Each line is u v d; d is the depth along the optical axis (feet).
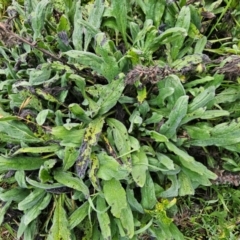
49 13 5.95
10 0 6.83
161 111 5.49
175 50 5.62
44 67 5.27
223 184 5.83
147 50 5.46
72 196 5.35
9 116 5.21
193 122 5.71
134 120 5.22
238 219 5.80
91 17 5.63
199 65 5.33
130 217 5.19
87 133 5.14
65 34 5.57
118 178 5.03
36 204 5.40
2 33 4.96
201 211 5.80
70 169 5.48
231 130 5.30
